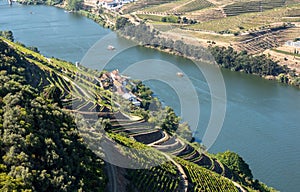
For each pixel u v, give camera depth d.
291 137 120.81
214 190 78.81
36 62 119.06
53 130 62.53
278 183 98.44
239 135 119.81
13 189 48.75
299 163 106.06
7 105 60.97
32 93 70.75
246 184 92.44
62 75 116.75
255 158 108.25
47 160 56.12
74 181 56.03
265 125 128.62
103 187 60.06
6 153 54.00
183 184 74.75
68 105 88.50
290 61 191.00
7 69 92.31
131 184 65.44
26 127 58.38
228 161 97.81
